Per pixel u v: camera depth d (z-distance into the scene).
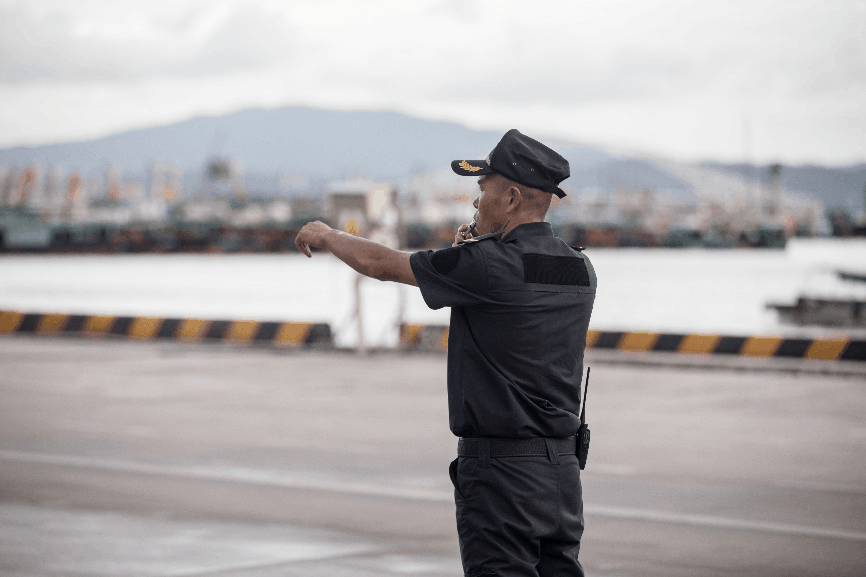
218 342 22.73
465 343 4.48
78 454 11.99
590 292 4.62
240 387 17.02
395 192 20.05
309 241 4.66
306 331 21.97
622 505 9.76
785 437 12.92
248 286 58.25
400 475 10.93
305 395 16.17
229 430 13.41
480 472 4.45
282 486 10.45
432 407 15.03
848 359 18.77
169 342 22.94
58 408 15.12
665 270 86.25
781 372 18.20
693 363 18.89
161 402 15.63
